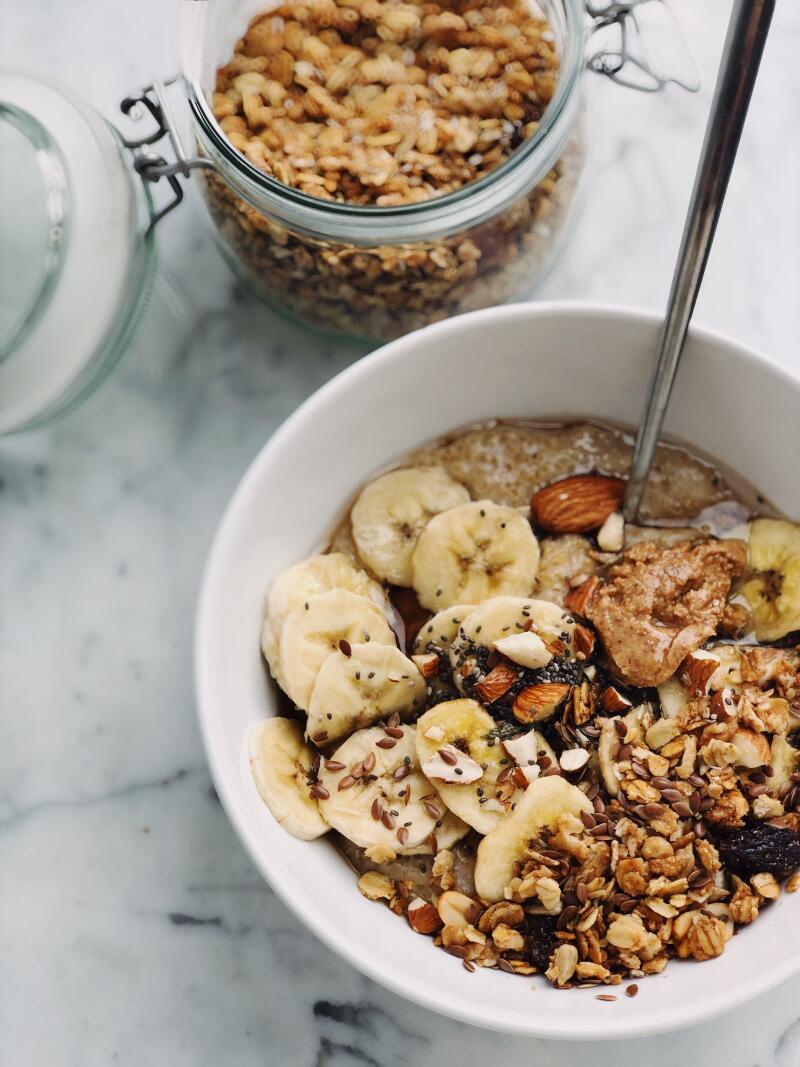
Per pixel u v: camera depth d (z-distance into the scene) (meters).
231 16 0.46
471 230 0.45
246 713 0.44
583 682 0.44
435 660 0.44
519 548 0.45
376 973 0.40
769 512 0.46
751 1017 0.47
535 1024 0.40
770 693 0.44
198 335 0.51
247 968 0.48
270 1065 0.48
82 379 0.47
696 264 0.39
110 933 0.49
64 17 0.51
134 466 0.50
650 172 0.51
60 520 0.50
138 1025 0.48
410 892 0.43
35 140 0.45
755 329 0.50
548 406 0.47
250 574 0.44
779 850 0.42
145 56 0.51
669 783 0.42
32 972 0.49
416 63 0.46
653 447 0.44
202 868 0.49
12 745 0.49
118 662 0.50
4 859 0.49
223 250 0.48
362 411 0.45
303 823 0.43
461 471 0.47
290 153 0.45
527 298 0.50
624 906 0.42
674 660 0.43
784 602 0.45
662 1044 0.47
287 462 0.44
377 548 0.46
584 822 0.42
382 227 0.43
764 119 0.51
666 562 0.45
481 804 0.43
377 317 0.47
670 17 0.50
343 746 0.44
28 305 0.46
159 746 0.49
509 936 0.42
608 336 0.44
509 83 0.45
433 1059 0.47
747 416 0.45
